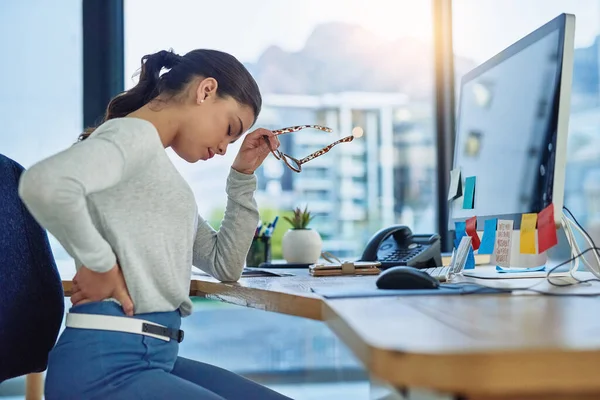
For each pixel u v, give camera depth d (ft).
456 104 9.41
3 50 8.47
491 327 2.20
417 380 1.77
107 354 3.57
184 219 3.96
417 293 3.27
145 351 3.66
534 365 1.77
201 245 5.08
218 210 8.74
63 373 3.58
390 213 9.34
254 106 4.62
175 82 4.38
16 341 4.09
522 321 2.34
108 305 3.66
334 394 9.95
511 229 4.37
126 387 3.50
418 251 5.73
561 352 1.78
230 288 4.49
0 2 8.45
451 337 1.99
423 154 9.45
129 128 3.64
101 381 3.52
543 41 4.13
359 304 2.87
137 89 4.59
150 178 3.82
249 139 5.04
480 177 4.97
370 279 4.56
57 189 3.15
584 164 7.96
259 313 9.94
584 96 8.01
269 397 4.33
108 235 3.71
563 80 3.87
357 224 9.23
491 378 1.76
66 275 5.81
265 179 8.93
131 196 3.77
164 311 3.86
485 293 3.26
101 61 8.59
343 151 9.21
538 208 4.01
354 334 2.17
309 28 9.11
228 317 9.88
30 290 4.23
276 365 9.96
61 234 3.42
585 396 1.96
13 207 4.15
